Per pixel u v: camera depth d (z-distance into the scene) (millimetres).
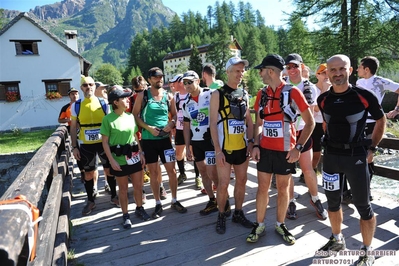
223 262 2555
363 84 3555
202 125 3393
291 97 2506
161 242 2961
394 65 15773
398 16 14711
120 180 3260
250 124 3113
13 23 19766
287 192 2775
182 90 4012
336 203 2463
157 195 3590
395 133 10383
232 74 2855
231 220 3359
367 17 14992
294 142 2658
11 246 962
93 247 2930
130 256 2736
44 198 5055
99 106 3832
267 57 2600
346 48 15492
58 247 2391
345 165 2305
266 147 2691
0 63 19875
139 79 4383
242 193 3160
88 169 3824
